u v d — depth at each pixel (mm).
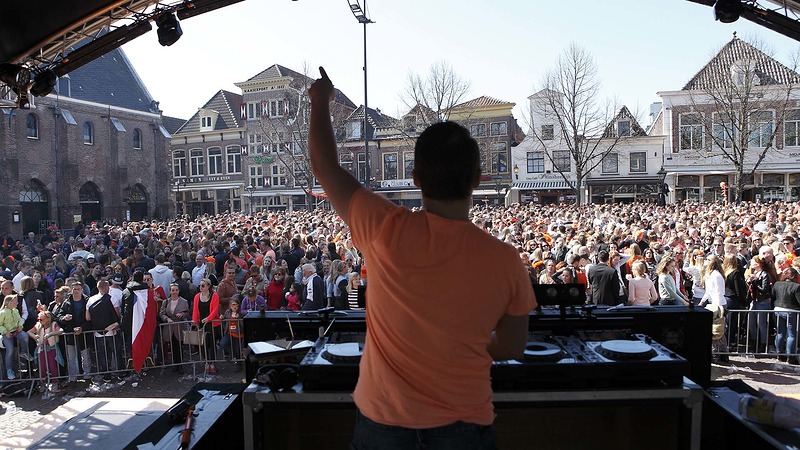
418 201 42000
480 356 1468
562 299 2438
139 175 44156
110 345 8258
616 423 2115
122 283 9820
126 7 7633
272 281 9312
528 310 1542
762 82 34000
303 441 2105
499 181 38469
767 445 2100
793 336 7891
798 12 7508
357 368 1944
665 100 37500
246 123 45906
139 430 2658
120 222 40312
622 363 1926
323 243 13188
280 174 44812
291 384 2023
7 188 33406
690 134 37094
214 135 47438
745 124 31188
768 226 14039
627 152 38312
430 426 1428
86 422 2746
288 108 40312
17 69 7535
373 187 39719
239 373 8578
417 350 1443
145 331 8203
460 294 1433
